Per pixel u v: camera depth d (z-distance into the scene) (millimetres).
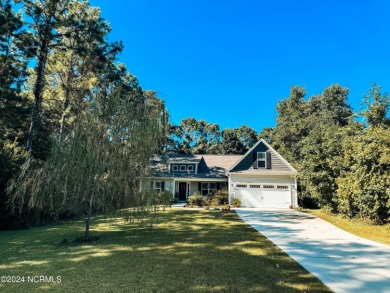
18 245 7609
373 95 12219
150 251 6586
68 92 17953
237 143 46250
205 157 26875
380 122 11820
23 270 5078
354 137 12953
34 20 14219
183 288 4164
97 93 9109
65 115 16906
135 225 11141
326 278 4730
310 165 15875
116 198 7906
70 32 15562
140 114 8406
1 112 13570
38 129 15281
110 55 18359
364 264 5609
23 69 14398
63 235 9172
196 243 7582
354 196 12000
